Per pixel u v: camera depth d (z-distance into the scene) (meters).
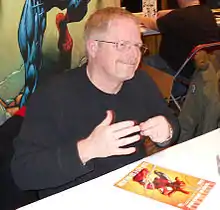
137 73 1.61
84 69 1.51
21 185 1.36
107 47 1.41
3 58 2.31
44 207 1.13
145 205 1.13
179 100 3.17
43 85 1.48
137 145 1.55
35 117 1.41
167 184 1.23
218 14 3.84
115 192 1.19
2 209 1.40
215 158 1.39
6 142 1.43
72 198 1.17
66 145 1.30
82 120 1.47
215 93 2.06
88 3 2.70
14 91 2.41
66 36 2.63
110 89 1.50
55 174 1.28
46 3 2.46
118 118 1.53
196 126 2.09
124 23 1.42
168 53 3.38
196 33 3.21
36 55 2.48
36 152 1.35
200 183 1.23
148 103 1.62
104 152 1.22
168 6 3.81
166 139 1.44
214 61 2.16
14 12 2.30
